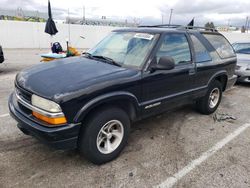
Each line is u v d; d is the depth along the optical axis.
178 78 3.71
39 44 19.31
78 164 2.96
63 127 2.50
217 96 4.96
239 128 4.27
